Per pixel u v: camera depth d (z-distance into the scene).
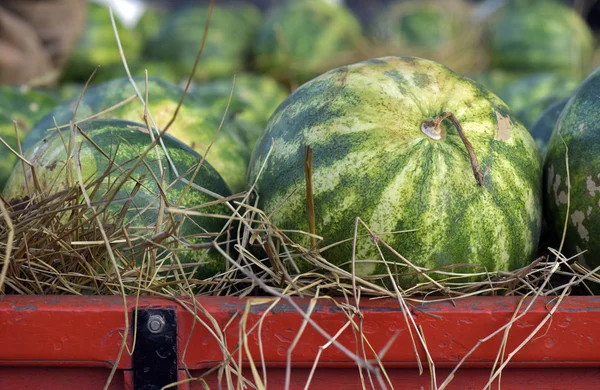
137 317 0.97
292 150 1.08
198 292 1.10
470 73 2.68
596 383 1.00
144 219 1.08
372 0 4.11
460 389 1.00
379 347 0.97
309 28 2.96
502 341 0.97
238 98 1.86
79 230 1.05
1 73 2.10
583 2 3.06
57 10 2.25
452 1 3.20
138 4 3.84
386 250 1.03
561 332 0.98
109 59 2.74
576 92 1.14
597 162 1.07
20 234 1.03
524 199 1.06
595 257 1.09
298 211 1.05
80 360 0.98
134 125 1.17
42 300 0.98
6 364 0.98
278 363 0.98
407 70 1.10
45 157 1.12
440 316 0.97
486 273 1.04
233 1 4.18
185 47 2.97
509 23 2.92
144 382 0.98
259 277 1.08
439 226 1.03
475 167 1.02
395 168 1.03
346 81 1.09
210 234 1.03
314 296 1.00
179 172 1.13
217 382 0.99
